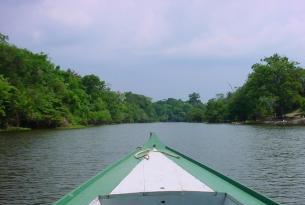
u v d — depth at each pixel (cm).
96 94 13162
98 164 2283
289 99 9550
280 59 9881
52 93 8750
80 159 2517
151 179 859
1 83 6544
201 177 926
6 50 7638
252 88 10300
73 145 3609
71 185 1656
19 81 7500
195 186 798
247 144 3588
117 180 901
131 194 731
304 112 9056
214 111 14375
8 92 6769
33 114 7344
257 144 3556
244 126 8400
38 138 4609
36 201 1382
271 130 6006
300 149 3050
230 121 12475
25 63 7931
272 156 2631
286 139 4072
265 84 9856
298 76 9788
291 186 1623
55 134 5553
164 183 823
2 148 3262
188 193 744
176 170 954
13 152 2947
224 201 734
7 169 2094
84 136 5169
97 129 8044
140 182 833
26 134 5475
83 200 721
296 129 6103
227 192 775
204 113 17400
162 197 743
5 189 1575
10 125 7094
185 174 910
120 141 4247
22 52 8219
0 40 7825
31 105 7275
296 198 1412
